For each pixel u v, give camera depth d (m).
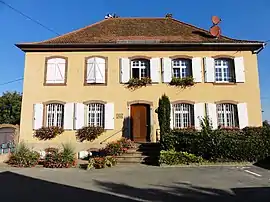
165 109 15.59
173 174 11.41
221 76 18.58
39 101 18.11
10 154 16.16
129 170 12.59
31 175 11.73
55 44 18.20
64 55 18.58
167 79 18.22
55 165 14.03
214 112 17.83
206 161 13.82
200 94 18.05
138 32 20.50
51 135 17.59
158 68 18.38
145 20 22.44
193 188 9.00
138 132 17.95
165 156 13.78
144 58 18.52
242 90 18.11
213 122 17.70
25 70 18.42
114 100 18.06
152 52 18.61
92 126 17.78
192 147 14.32
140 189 8.91
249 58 18.48
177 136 14.70
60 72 18.39
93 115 18.27
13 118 30.88
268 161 13.92
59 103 18.06
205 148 14.09
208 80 18.17
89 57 18.52
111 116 17.89
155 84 18.20
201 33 20.33
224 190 8.71
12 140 18.08
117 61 18.52
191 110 17.97
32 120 17.91
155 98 18.03
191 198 7.80
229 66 18.67
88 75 18.31
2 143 18.28
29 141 17.70
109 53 18.61
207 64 18.34
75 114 17.94
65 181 10.34
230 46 18.48
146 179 10.49
